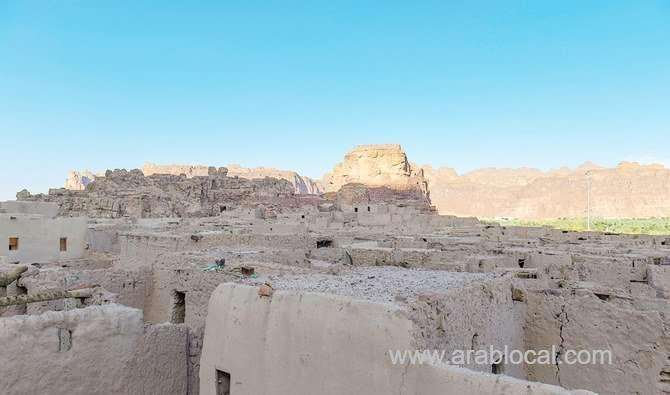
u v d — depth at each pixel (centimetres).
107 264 1905
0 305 864
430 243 2281
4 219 2189
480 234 3447
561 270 1602
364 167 10131
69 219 2417
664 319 880
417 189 10050
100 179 7644
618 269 1565
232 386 799
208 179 8681
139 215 6481
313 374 695
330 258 1848
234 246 1864
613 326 929
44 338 773
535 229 3803
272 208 7088
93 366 822
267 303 764
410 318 619
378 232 3466
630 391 903
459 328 722
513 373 941
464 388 572
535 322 1008
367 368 643
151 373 897
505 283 923
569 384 962
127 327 866
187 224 3484
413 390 607
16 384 743
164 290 1341
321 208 7444
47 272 1271
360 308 659
